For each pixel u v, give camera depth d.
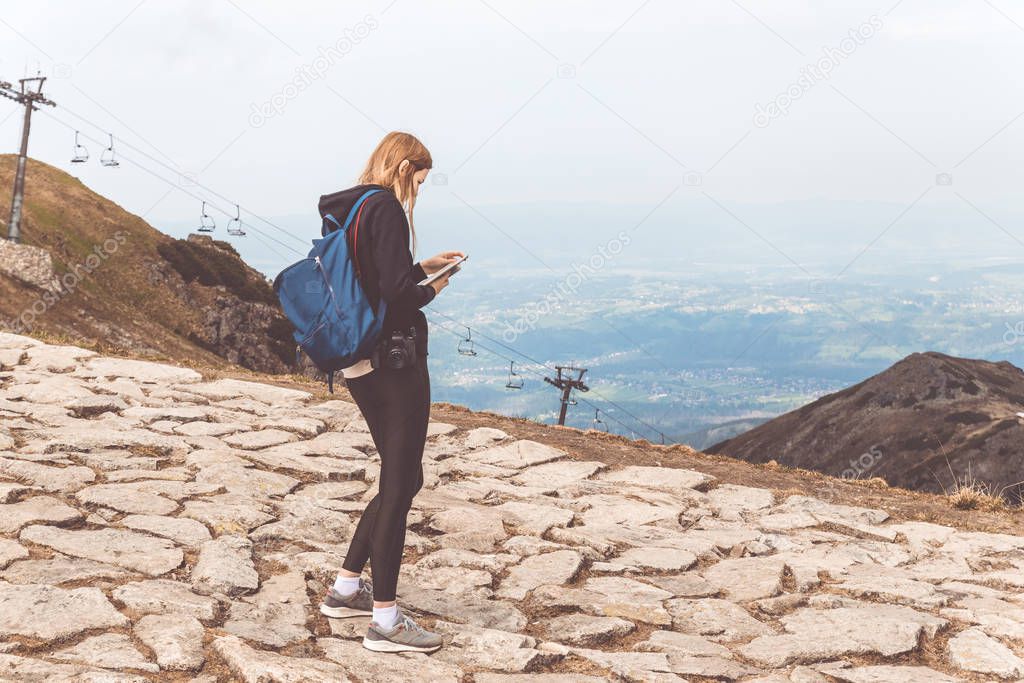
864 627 4.58
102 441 7.00
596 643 4.29
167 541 4.85
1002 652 4.29
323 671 3.22
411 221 3.90
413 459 3.91
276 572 4.73
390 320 3.78
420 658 3.71
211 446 7.46
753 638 4.48
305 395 10.52
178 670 3.15
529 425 10.62
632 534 6.48
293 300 3.63
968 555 6.47
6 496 5.24
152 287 67.56
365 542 4.05
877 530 7.05
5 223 62.00
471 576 5.08
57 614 3.56
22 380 9.48
